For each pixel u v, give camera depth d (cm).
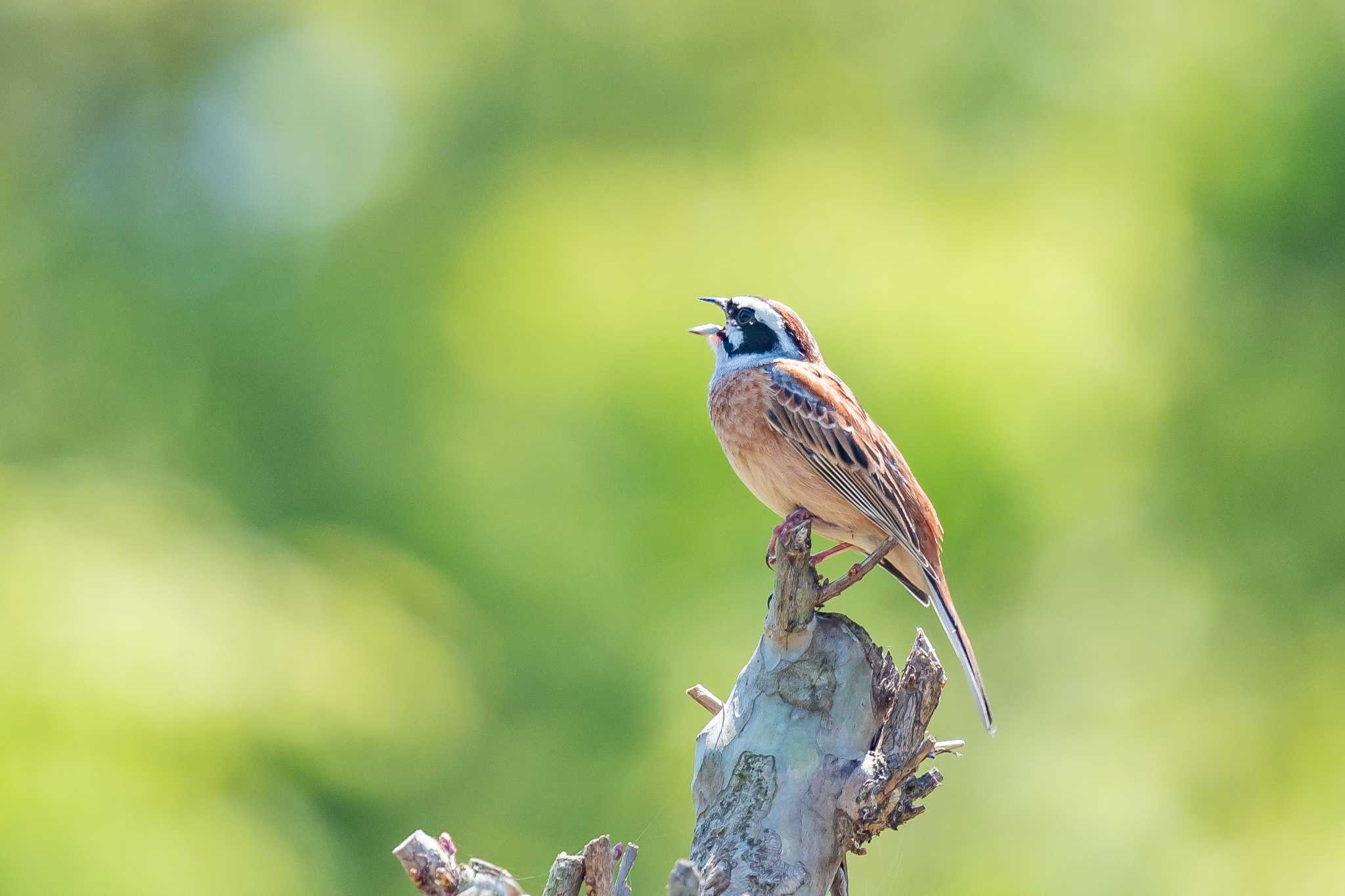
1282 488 1471
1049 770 1433
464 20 1753
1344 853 1364
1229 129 1438
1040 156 1477
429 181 1656
